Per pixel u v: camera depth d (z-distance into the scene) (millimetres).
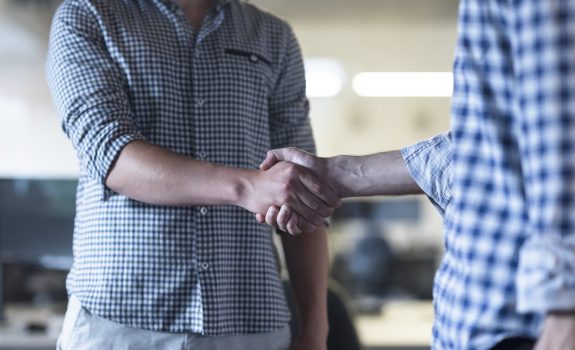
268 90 1843
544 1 1060
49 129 7676
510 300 1131
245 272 1727
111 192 1646
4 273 4258
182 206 1646
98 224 1666
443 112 10422
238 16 1818
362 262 6301
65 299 4656
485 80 1154
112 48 1689
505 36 1140
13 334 3805
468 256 1172
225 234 1696
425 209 9961
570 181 1030
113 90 1654
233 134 1729
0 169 7652
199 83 1713
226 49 1755
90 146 1620
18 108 7578
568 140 1034
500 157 1143
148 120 1681
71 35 1693
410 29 10156
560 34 1050
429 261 6391
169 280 1638
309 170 1715
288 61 1898
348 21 9969
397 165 1680
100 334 1642
